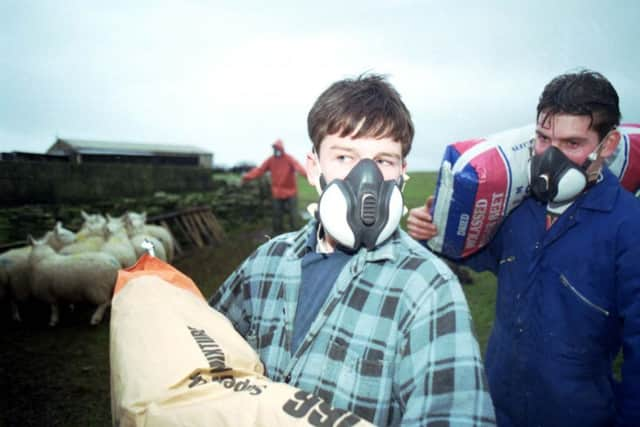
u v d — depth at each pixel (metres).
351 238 1.02
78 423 3.03
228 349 1.01
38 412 3.13
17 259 4.75
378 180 1.01
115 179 9.55
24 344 4.32
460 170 1.74
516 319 1.63
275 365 1.11
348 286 1.05
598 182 1.50
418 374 0.90
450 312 0.93
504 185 1.68
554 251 1.54
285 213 13.48
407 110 1.10
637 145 1.71
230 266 7.63
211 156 13.88
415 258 1.03
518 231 1.69
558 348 1.50
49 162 8.24
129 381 0.94
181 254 8.53
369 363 0.96
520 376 1.60
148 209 9.52
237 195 13.33
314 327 1.04
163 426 0.87
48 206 7.54
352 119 1.02
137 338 1.01
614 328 1.47
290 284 1.17
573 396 1.48
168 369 0.93
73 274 4.57
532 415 1.58
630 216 1.41
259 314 1.21
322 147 1.10
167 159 12.36
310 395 0.88
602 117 1.37
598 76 1.42
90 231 5.82
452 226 1.84
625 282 1.37
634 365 1.32
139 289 1.14
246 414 0.85
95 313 4.82
